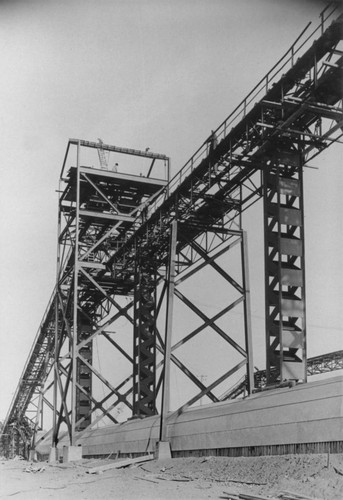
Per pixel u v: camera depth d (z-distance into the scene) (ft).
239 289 88.63
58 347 126.31
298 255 68.23
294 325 66.59
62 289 131.64
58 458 119.85
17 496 57.31
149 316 114.62
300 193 69.92
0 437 237.04
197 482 54.34
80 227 127.85
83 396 139.74
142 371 112.27
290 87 66.28
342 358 138.51
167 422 80.48
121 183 122.52
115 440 99.14
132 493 51.16
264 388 66.54
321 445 49.11
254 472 51.67
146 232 108.47
